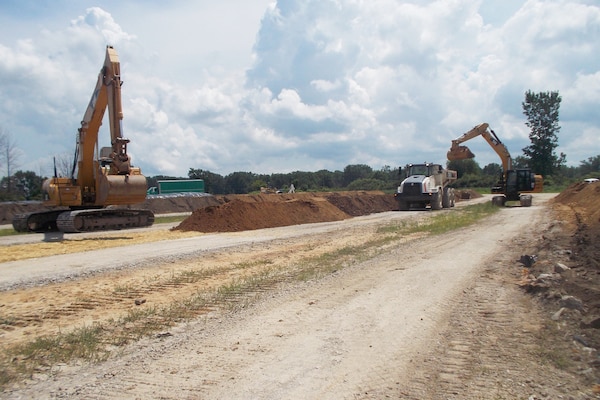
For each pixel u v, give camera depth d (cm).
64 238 1958
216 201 4581
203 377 522
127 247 1617
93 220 2262
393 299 827
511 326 666
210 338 655
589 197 3009
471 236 1661
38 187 5659
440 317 720
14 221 2380
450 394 467
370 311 759
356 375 517
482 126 3628
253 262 1291
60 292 984
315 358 567
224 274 1138
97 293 969
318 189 8056
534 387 477
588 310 700
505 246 1405
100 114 2112
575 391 466
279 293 904
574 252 1196
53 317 806
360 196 4431
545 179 7912
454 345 601
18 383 524
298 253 1447
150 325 730
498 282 937
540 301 779
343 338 636
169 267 1252
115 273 1177
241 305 827
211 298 888
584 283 842
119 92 1931
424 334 646
